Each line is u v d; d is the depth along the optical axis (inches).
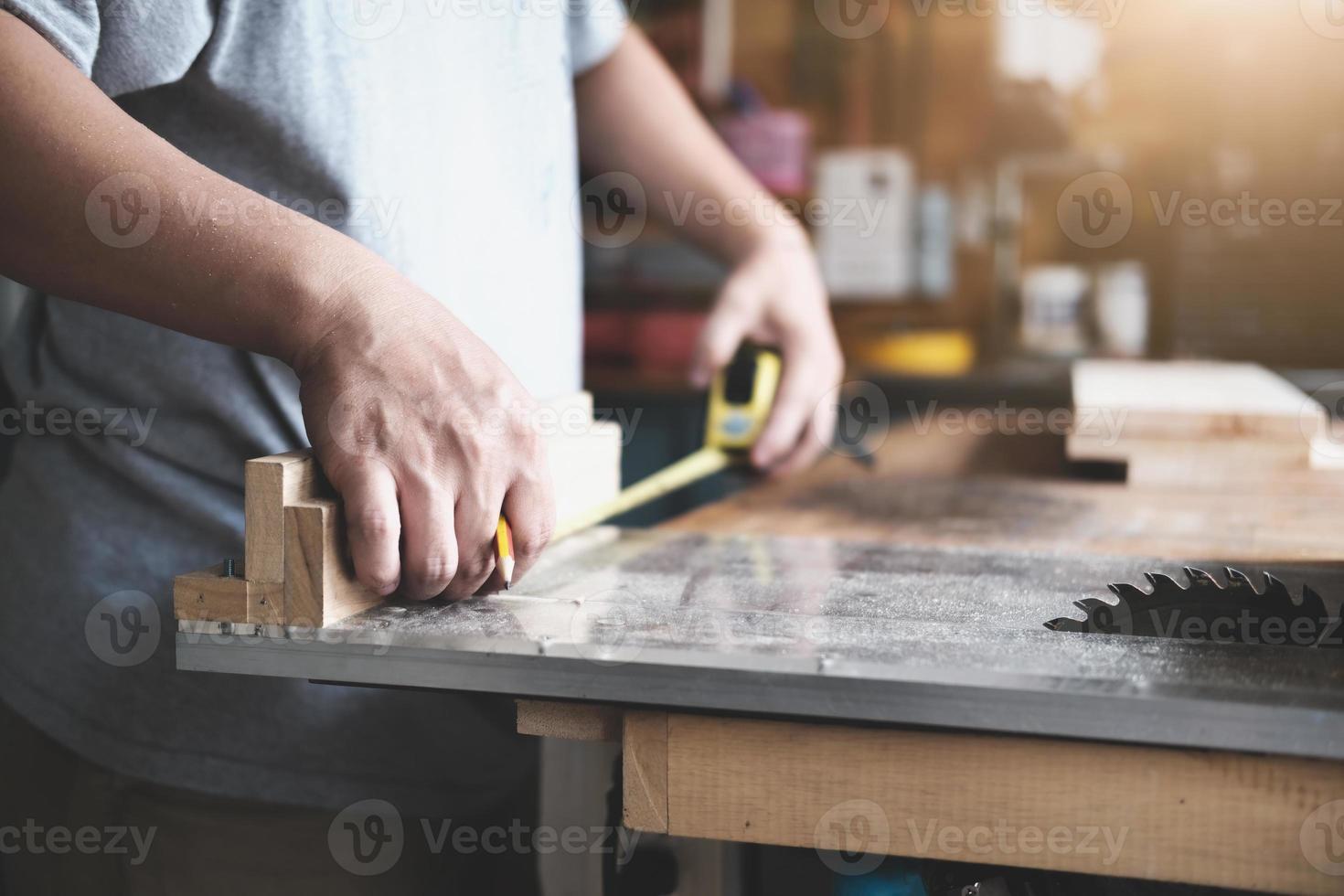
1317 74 91.7
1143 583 28.6
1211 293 90.0
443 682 22.2
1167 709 19.0
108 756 30.3
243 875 30.8
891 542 35.6
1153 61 102.0
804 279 49.4
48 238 22.9
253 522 22.8
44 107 22.4
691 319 100.7
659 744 22.1
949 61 115.0
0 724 32.2
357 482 22.7
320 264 23.4
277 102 28.0
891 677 20.1
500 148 34.1
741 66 119.9
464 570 24.4
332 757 30.7
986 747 20.6
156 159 23.1
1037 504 44.8
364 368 23.1
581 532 36.5
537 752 37.3
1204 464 50.0
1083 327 101.5
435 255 31.5
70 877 31.5
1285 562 31.7
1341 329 87.3
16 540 31.6
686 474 44.4
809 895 35.0
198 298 23.4
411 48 30.2
